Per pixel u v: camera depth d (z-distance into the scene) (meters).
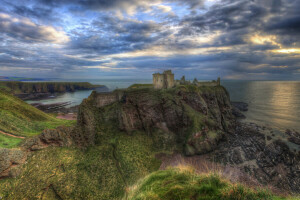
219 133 72.06
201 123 69.06
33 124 53.25
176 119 72.69
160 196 7.34
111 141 56.66
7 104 58.00
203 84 107.31
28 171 33.84
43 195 32.03
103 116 64.44
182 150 63.25
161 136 68.62
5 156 31.73
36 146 39.00
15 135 41.62
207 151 62.53
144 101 74.12
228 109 105.75
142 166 50.69
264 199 6.21
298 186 40.38
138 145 59.88
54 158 39.59
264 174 46.00
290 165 50.25
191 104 79.75
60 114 116.75
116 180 42.12
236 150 61.53
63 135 45.44
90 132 53.34
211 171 8.77
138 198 7.83
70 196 34.19
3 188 29.41
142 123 70.12
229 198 6.32
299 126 84.31
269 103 149.62
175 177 9.20
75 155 43.53
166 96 77.00
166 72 88.25
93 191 37.09
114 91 73.19
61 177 36.53
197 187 7.32
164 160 56.44
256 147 63.38
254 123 92.25
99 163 45.19
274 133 75.88
